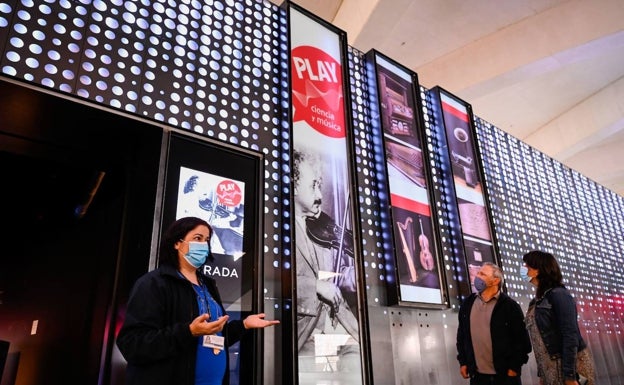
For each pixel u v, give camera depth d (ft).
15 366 13.55
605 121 37.78
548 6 29.30
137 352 6.16
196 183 12.35
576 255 30.73
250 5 16.44
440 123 22.67
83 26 12.00
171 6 14.05
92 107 10.98
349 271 15.24
